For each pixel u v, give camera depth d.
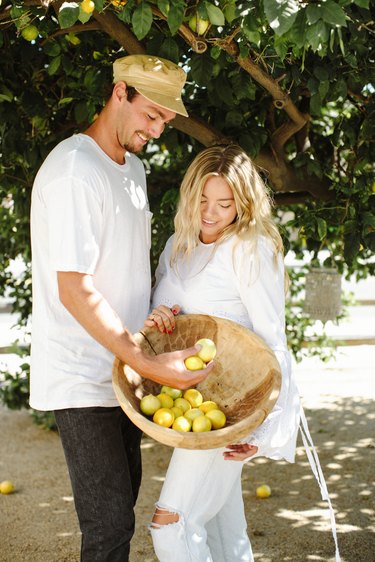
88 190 2.51
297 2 2.24
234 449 2.53
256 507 4.34
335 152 4.72
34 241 2.68
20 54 3.76
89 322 2.43
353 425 6.08
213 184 2.62
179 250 2.80
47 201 2.52
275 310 2.65
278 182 4.02
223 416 2.47
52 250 2.48
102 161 2.64
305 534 3.94
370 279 16.98
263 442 2.51
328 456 5.28
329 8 2.25
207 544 2.88
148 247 2.90
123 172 2.73
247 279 2.61
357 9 2.98
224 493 2.69
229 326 2.63
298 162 4.07
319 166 4.05
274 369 2.46
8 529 4.04
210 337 2.67
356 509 4.29
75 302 2.44
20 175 4.41
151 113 2.63
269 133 4.03
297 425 2.68
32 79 3.96
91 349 2.64
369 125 3.94
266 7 2.17
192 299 2.72
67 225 2.46
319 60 3.29
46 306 2.65
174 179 4.89
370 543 3.83
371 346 9.71
